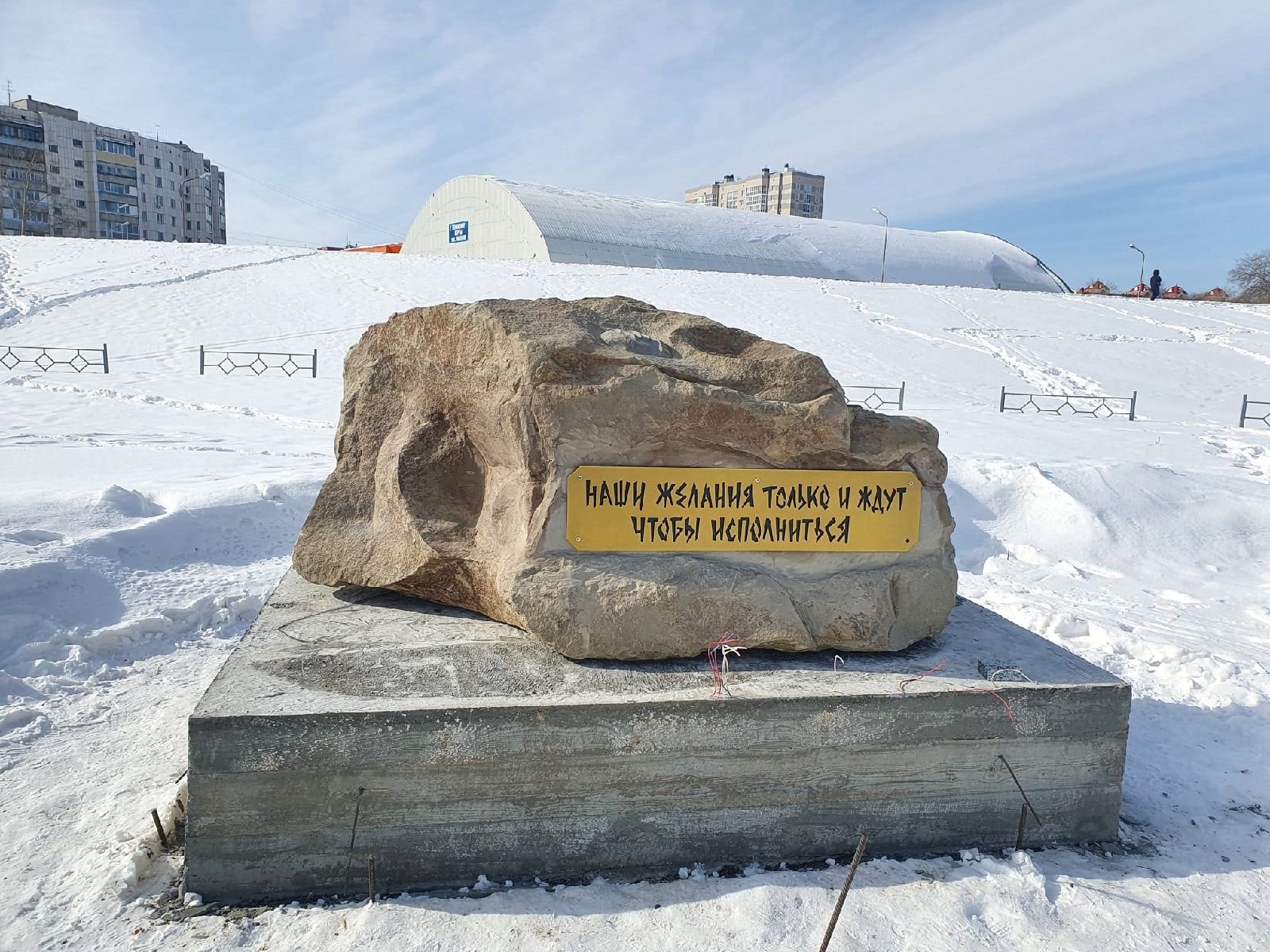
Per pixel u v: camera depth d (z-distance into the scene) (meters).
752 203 112.75
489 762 2.87
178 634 5.31
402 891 2.86
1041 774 3.26
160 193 85.00
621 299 4.16
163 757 3.73
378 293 25.27
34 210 72.31
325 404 14.55
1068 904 2.89
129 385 15.57
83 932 2.62
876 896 2.88
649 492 3.40
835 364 20.69
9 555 5.37
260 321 21.88
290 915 2.72
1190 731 4.37
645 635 3.29
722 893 2.88
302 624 3.66
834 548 3.57
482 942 2.59
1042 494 8.77
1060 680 3.31
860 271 46.03
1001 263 51.97
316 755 2.78
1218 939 2.74
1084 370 21.58
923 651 3.63
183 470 8.85
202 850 2.76
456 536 3.73
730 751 3.02
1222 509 8.77
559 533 3.37
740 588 3.39
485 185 44.94
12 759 3.68
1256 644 5.79
